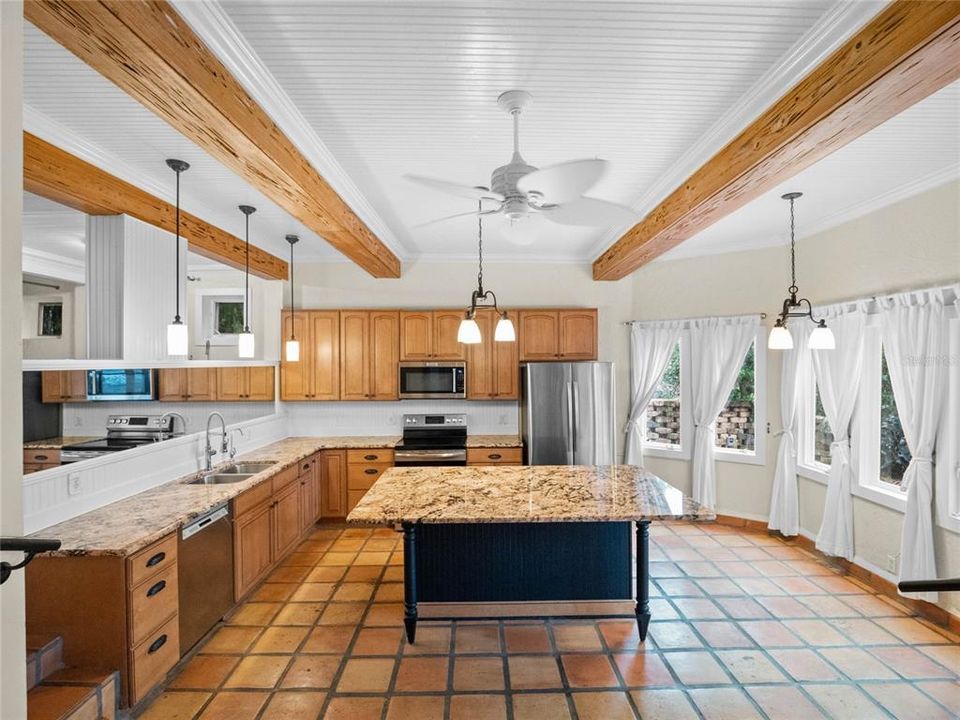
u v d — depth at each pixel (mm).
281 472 3994
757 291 4812
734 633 3023
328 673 2654
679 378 5328
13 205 1029
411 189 3475
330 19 1745
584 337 5387
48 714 1962
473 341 3434
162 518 2625
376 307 5613
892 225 3514
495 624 3143
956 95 2250
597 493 3084
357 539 4699
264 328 5516
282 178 2619
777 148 2236
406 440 5348
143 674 2344
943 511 3104
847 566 3883
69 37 1502
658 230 3633
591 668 2691
